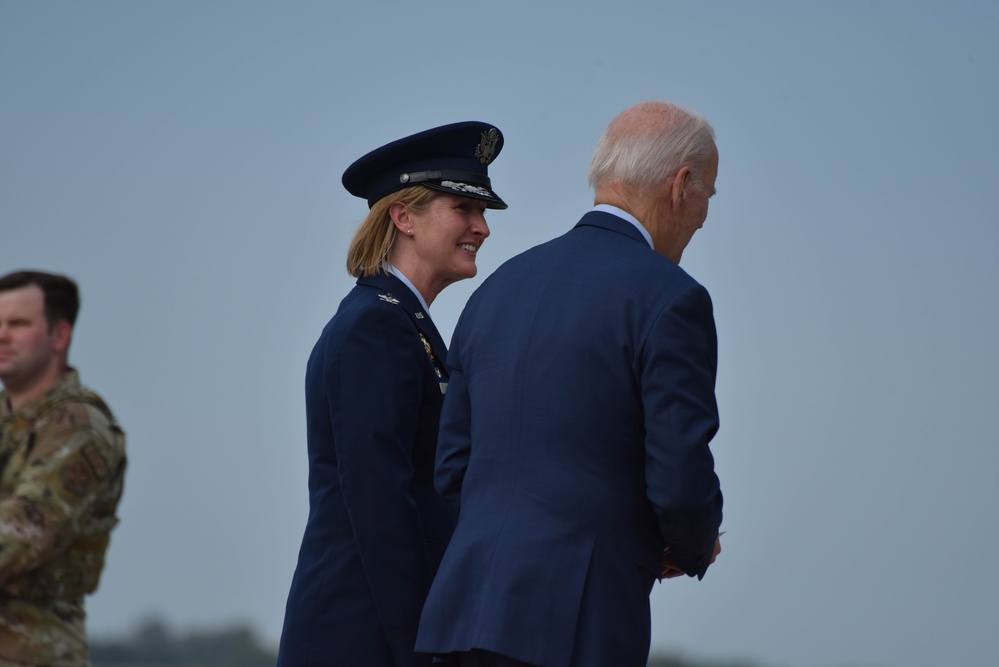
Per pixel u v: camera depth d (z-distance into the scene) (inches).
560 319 557.9
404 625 610.5
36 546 545.0
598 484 542.6
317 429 647.8
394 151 678.5
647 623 553.3
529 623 527.5
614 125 598.9
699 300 550.3
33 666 553.6
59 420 569.6
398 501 614.5
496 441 557.3
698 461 528.7
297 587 643.5
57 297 589.3
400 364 632.4
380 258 672.4
